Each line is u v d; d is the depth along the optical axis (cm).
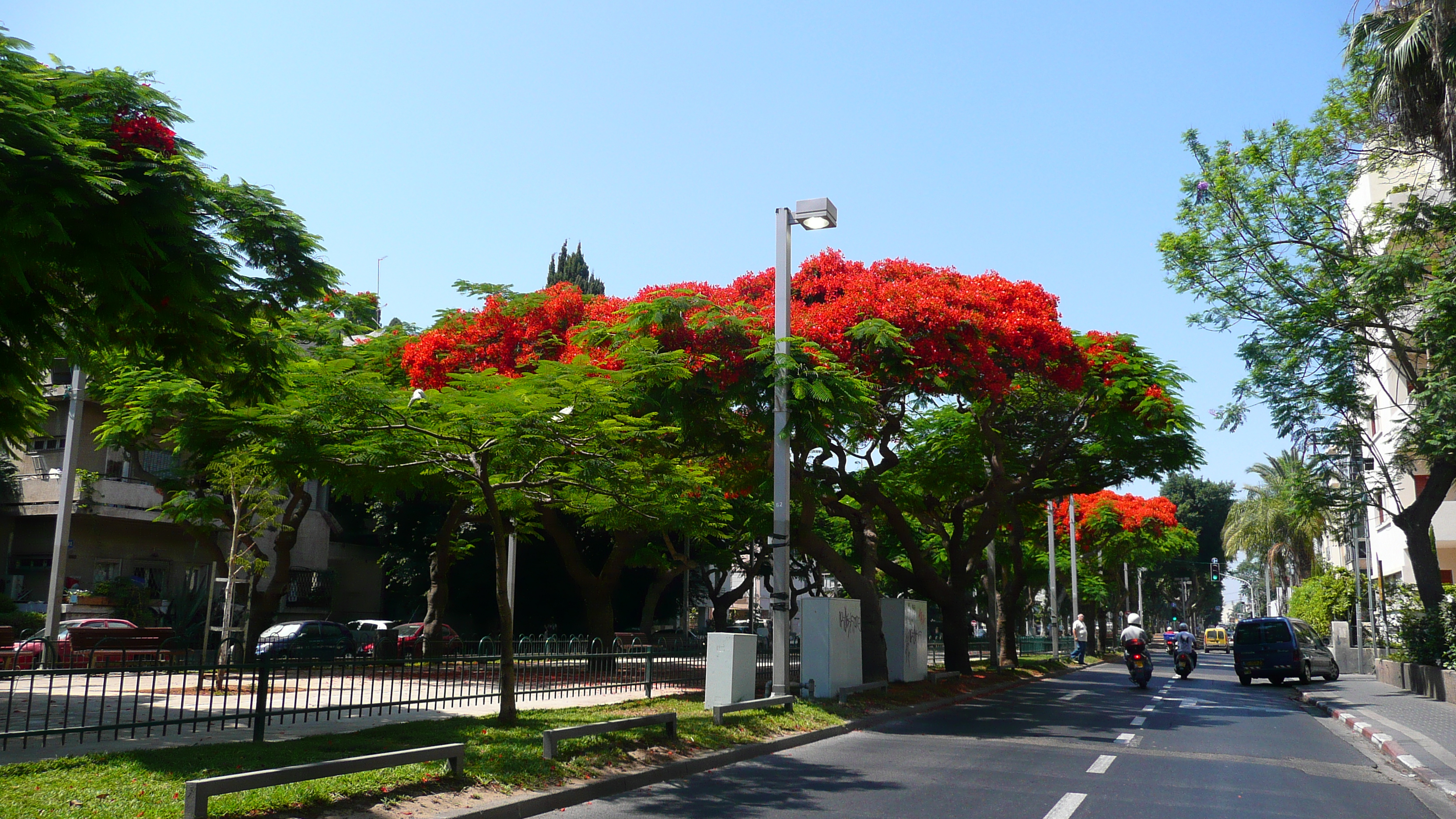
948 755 1266
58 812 674
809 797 948
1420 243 2116
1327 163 2219
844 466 2230
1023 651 4675
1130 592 8331
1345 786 1077
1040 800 938
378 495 1396
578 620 4012
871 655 2102
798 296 2067
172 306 834
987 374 1798
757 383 1581
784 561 1622
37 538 3039
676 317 1585
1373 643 3272
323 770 726
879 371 1723
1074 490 2647
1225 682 2981
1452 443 1967
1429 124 1902
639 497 1339
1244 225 2272
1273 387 2217
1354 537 2558
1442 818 905
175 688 1755
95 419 3073
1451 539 3384
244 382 1021
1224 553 7769
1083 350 2164
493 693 1572
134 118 835
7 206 675
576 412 1109
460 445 1137
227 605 1750
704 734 1238
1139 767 1170
